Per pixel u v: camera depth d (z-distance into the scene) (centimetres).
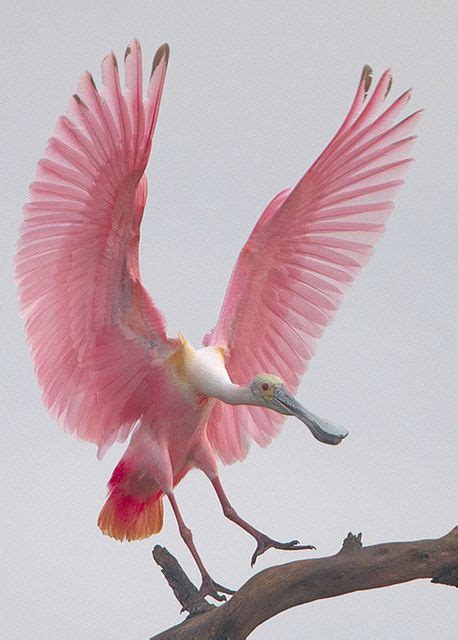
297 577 1202
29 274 1300
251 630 1227
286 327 1470
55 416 1374
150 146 1264
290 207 1424
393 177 1430
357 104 1372
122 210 1298
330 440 1310
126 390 1384
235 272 1453
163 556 1316
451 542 1191
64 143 1246
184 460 1409
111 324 1358
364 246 1445
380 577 1192
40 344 1335
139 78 1241
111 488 1392
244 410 1481
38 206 1273
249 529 1370
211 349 1409
